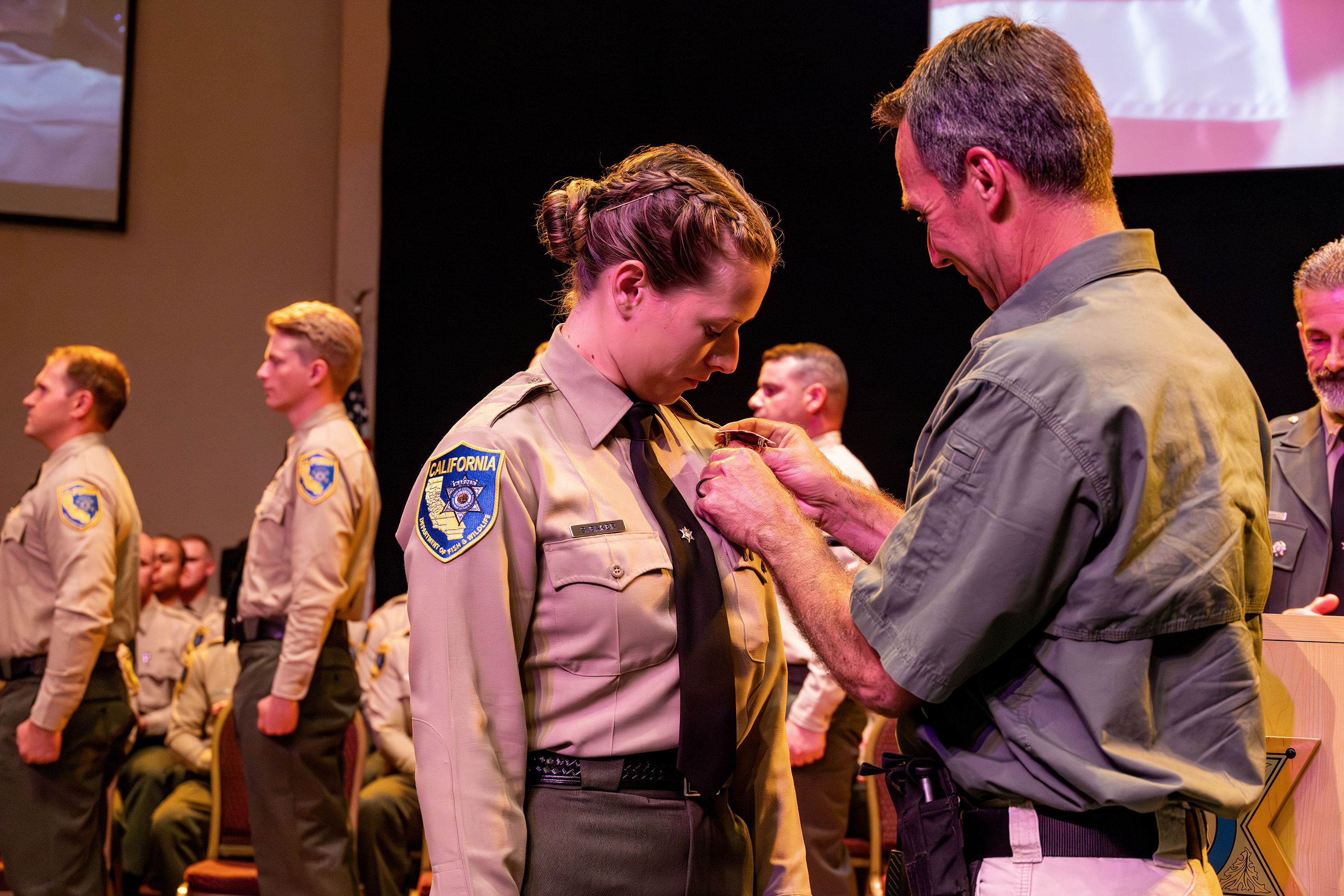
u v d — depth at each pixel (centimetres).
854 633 110
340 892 285
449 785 105
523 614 113
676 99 498
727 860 120
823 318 473
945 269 463
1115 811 102
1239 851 147
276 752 283
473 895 101
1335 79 373
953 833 107
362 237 550
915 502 108
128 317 564
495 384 518
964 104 113
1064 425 99
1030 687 105
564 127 514
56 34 567
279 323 297
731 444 149
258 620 291
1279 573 233
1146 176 397
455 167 525
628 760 112
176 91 572
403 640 371
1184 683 102
